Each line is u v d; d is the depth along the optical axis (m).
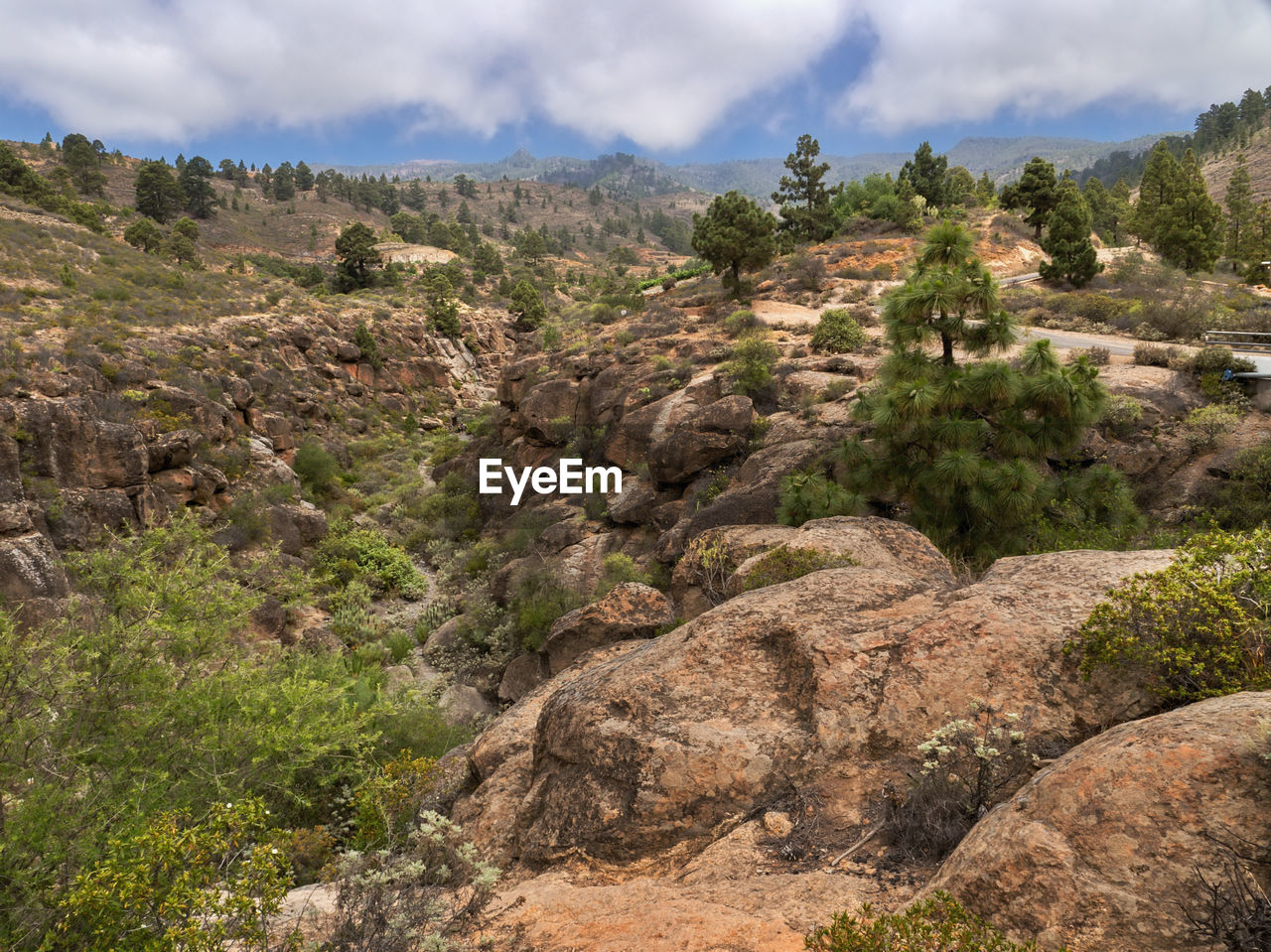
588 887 3.74
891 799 3.87
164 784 6.14
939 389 10.86
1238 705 2.86
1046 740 3.91
